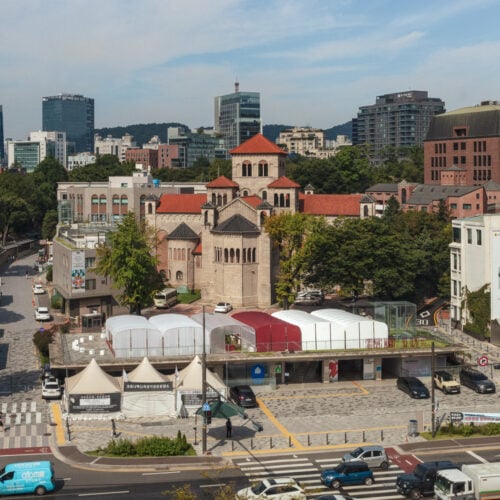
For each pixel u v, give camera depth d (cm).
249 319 10644
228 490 5578
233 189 16488
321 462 7025
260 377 9750
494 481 5819
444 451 7344
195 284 16188
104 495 6172
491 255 12069
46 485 6212
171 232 16225
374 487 6419
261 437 7788
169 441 7288
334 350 10100
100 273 12888
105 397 8394
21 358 11062
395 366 10400
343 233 13888
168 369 9694
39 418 8375
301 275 14100
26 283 18350
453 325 13225
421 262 14600
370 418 8450
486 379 9725
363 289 14038
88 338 10969
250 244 14462
